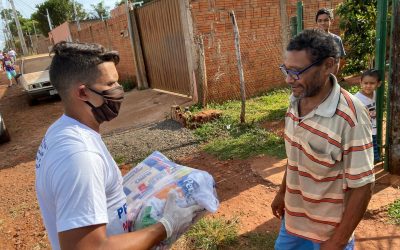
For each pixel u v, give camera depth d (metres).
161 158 1.81
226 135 6.40
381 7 3.85
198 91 8.48
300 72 1.64
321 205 1.88
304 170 1.87
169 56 9.73
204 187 1.59
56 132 1.34
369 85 4.02
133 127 7.84
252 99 8.84
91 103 1.41
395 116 3.99
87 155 1.25
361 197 1.71
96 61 1.39
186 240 3.39
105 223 1.23
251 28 8.84
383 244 3.07
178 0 8.56
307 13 9.53
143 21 10.59
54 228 1.34
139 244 1.30
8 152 7.51
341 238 1.78
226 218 3.71
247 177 4.67
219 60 8.58
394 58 3.84
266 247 3.21
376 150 4.34
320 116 1.70
